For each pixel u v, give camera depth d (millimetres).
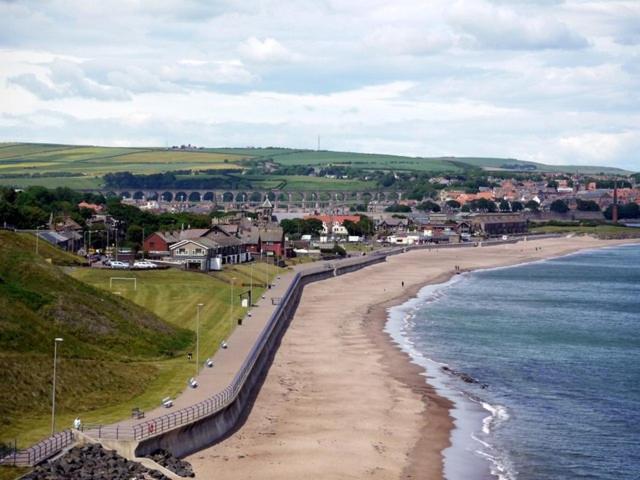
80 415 93062
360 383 119250
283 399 109812
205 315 155750
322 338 152375
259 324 148375
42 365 104562
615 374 127000
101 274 187500
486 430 99562
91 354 116000
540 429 100188
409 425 100812
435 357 137750
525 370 129125
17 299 124375
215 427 92438
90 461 76062
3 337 110125
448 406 108938
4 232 195750
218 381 107812
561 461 89812
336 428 98562
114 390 103500
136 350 124000
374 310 188375
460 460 89625
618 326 170500
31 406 93938
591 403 111062
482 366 131625
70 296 133500
